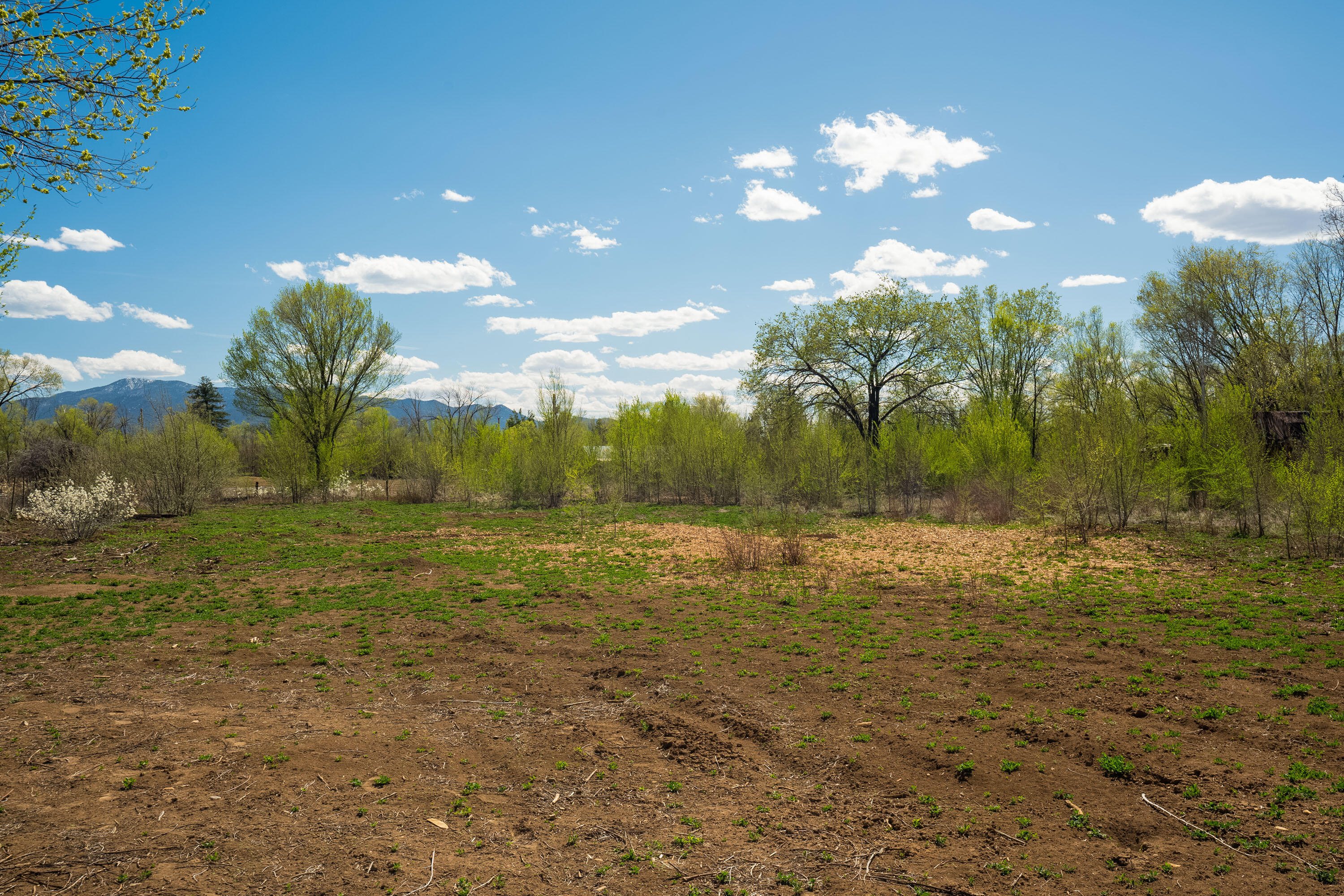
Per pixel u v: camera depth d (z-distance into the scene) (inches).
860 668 303.9
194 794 191.3
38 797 187.2
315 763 214.1
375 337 1460.4
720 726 248.2
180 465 1060.5
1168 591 431.8
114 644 359.9
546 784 204.7
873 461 1076.5
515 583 527.8
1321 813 170.1
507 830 178.2
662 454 1387.8
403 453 1653.5
